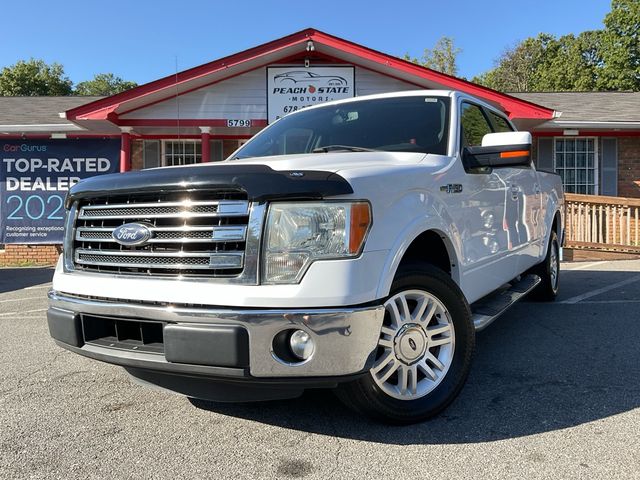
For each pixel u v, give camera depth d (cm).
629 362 391
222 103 1063
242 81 1063
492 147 350
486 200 382
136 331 269
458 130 363
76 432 288
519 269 475
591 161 1313
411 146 359
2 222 1232
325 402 323
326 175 248
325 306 235
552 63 4841
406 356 283
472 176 358
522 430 279
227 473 241
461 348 304
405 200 283
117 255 273
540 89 4931
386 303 266
